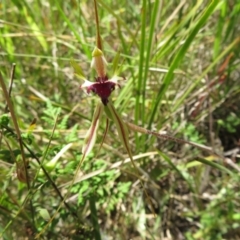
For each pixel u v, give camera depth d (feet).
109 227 0.55
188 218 0.57
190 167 0.61
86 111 0.63
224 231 0.53
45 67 0.64
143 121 0.54
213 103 0.65
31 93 0.63
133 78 0.53
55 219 0.44
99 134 0.56
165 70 0.53
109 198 0.49
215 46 0.60
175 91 0.64
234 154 0.62
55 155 0.46
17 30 0.65
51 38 0.66
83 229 0.47
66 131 0.55
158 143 0.60
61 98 0.64
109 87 0.38
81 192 0.44
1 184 0.49
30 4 0.70
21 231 0.46
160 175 0.57
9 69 0.62
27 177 0.41
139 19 0.67
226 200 0.54
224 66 0.62
